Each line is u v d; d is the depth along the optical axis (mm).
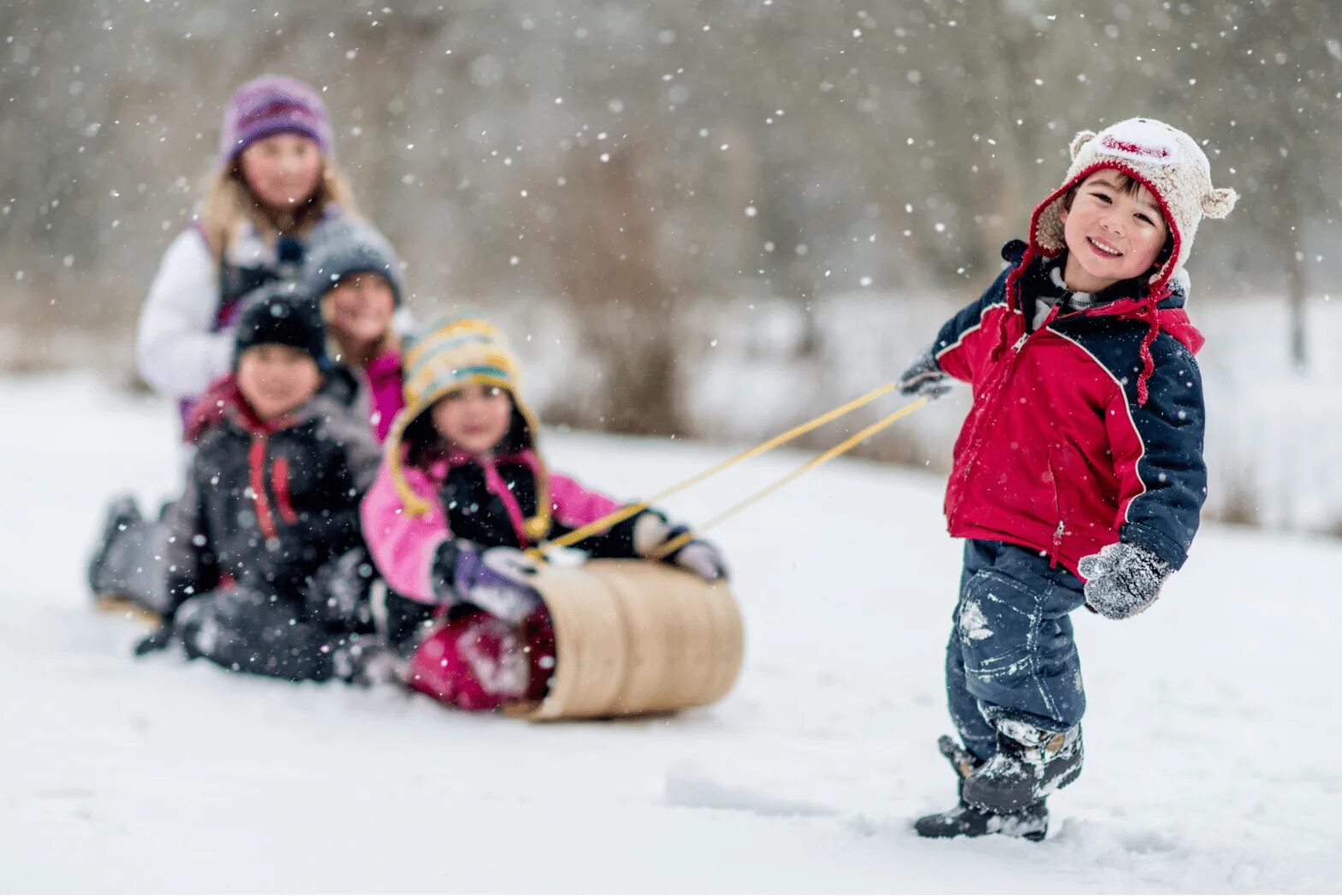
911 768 12781
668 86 62938
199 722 14109
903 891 8773
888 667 18062
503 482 16547
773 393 50094
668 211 56625
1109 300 9969
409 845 9430
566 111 64188
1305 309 49406
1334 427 37500
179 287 19750
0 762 11656
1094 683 17281
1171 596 23500
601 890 8594
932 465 42688
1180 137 9844
